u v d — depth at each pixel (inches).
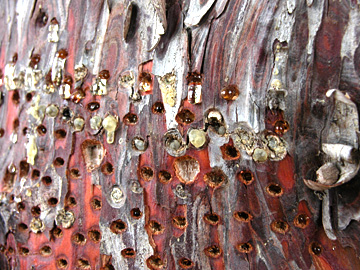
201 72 6.6
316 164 6.3
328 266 6.4
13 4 9.3
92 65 7.4
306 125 6.3
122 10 7.3
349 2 6.0
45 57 8.1
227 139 6.5
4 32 9.6
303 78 6.3
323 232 6.4
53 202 7.9
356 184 6.1
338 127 6.1
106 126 6.9
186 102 6.6
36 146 8.1
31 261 8.2
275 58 6.3
